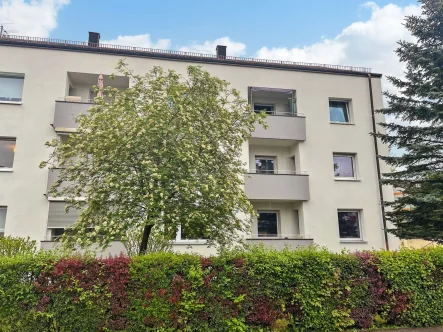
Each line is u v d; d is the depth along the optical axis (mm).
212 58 16203
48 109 14156
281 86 16703
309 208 15414
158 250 10094
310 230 15195
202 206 8352
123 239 8289
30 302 5961
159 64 15664
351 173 16812
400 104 12539
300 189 15188
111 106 8750
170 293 6152
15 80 14484
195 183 7738
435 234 11578
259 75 16609
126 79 15500
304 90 16906
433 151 12008
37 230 13016
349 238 15883
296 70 17047
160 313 6043
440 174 11766
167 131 8039
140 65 15445
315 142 16344
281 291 6641
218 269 6465
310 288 6777
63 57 14820
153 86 8875
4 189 13203
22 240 10812
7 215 13000
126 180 8023
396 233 12461
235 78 16328
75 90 15758
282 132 15742
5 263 6031
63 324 5930
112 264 6152
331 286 6910
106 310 6000
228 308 6332
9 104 13961
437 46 12461
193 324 6156
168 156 7996
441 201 10906
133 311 6023
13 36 15102
